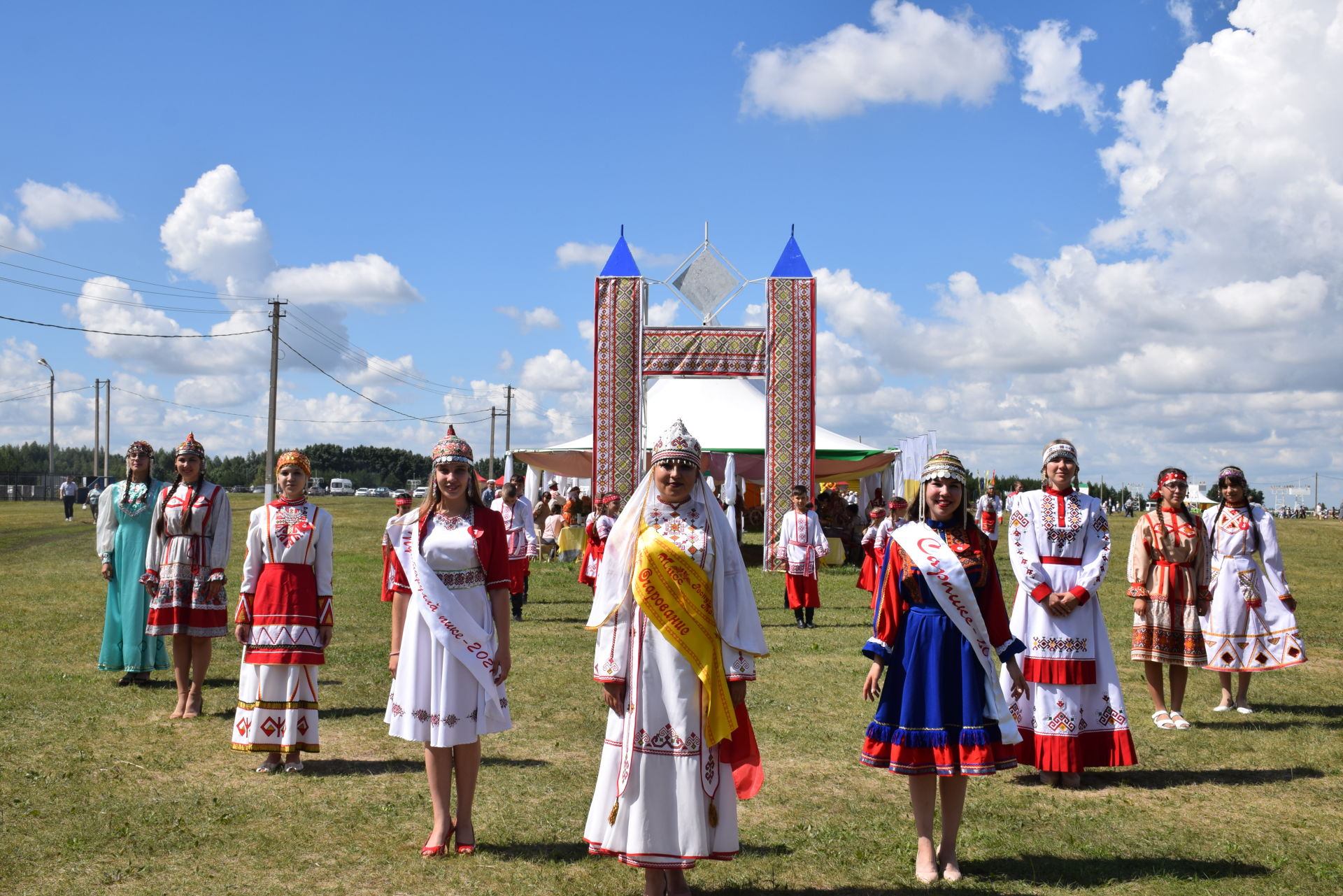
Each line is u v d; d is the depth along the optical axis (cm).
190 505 777
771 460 2336
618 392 2342
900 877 464
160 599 775
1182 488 786
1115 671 627
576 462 2903
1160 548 785
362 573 1994
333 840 504
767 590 1895
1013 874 468
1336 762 673
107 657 885
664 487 429
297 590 638
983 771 453
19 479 8488
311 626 639
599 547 1446
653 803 409
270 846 495
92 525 3744
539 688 902
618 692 425
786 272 2352
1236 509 846
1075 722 617
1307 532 4166
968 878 464
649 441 2525
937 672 463
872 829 533
